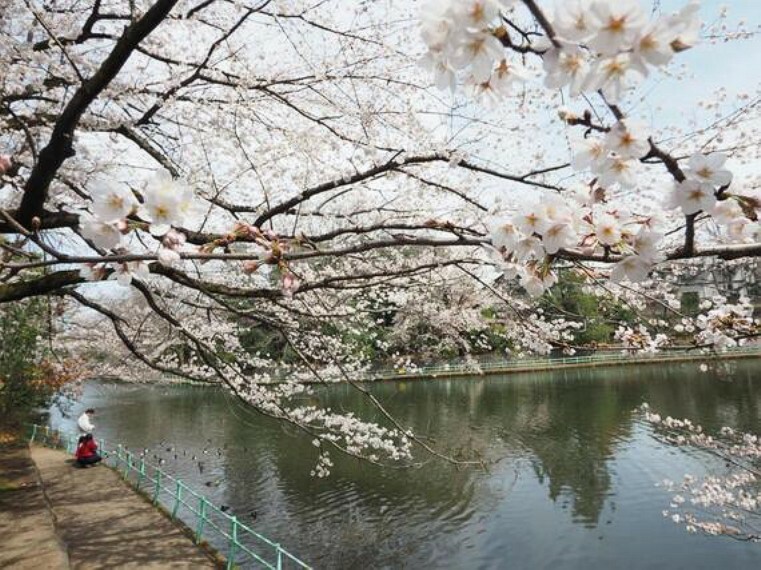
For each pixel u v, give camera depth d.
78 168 6.04
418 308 8.32
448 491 14.07
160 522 9.08
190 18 5.27
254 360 9.36
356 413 21.81
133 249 2.02
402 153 4.84
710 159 1.35
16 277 7.30
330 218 5.95
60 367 17.42
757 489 11.50
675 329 4.69
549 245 1.69
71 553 7.74
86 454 13.00
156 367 7.03
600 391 27.45
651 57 1.08
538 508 12.88
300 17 5.23
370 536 11.54
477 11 1.16
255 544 11.23
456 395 27.47
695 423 19.30
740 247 1.59
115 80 5.36
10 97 5.10
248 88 5.31
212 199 5.61
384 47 5.32
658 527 11.58
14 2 5.09
